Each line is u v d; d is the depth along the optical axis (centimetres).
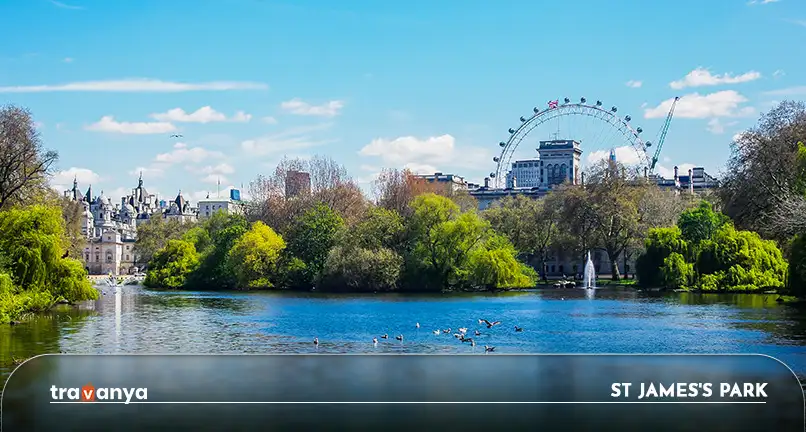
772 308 11594
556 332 9556
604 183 18738
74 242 16262
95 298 11944
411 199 18775
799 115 14038
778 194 13300
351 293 16700
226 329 10081
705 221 16288
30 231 11094
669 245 16288
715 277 15025
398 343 8775
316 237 18288
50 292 11312
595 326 10088
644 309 12144
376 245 17075
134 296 16250
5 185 12462
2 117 12088
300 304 13938
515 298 14912
